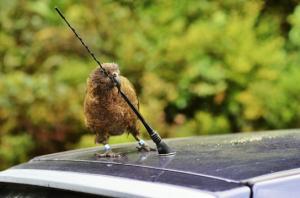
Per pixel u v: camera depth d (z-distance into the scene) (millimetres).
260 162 3812
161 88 10555
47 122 10180
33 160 4844
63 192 4016
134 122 4785
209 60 10859
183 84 10719
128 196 3564
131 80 10719
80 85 10312
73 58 10766
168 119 10953
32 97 10180
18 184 4387
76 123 10219
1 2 11195
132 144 5070
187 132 10469
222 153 4152
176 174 3693
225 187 3432
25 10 11164
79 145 9984
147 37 11023
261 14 12148
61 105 10164
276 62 10992
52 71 10625
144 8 11477
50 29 10750
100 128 4738
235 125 10977
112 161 4203
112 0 11273
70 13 10906
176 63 10805
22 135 10281
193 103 10977
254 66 10938
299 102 11008
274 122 10977
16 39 11047
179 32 11031
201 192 3383
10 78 10242
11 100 10188
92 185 3771
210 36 10859
